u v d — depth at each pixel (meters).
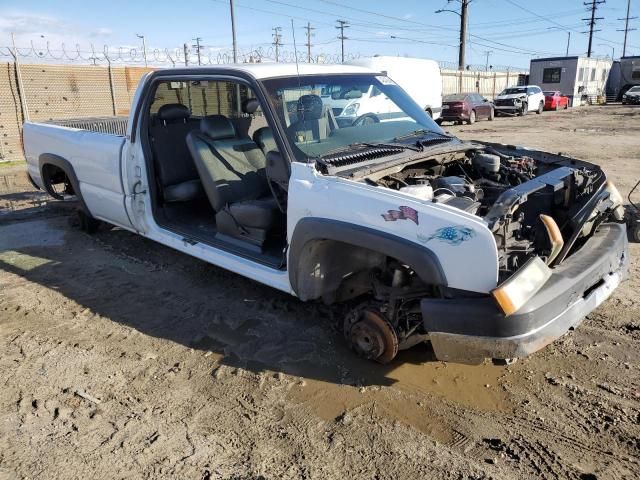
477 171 4.13
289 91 3.88
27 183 9.98
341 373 3.44
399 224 2.93
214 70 4.12
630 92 36.88
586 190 3.78
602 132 17.88
